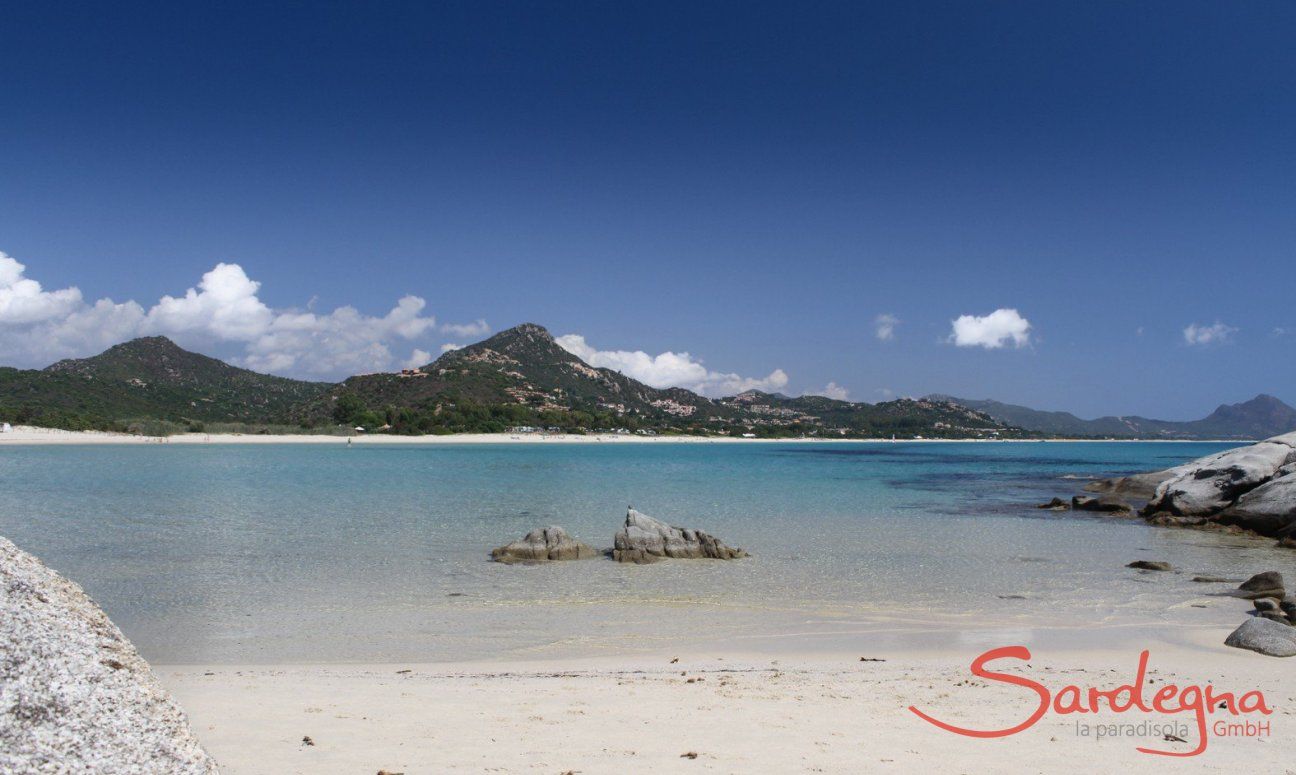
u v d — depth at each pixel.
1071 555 26.77
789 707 10.13
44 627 4.84
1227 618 17.56
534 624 17.05
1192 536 32.06
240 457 90.38
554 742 8.27
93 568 23.11
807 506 43.06
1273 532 31.88
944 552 27.20
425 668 13.27
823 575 22.95
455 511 38.72
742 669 13.13
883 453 147.12
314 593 20.12
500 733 8.65
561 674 12.69
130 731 4.52
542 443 168.62
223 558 24.98
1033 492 53.38
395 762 7.43
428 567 23.88
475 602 19.27
